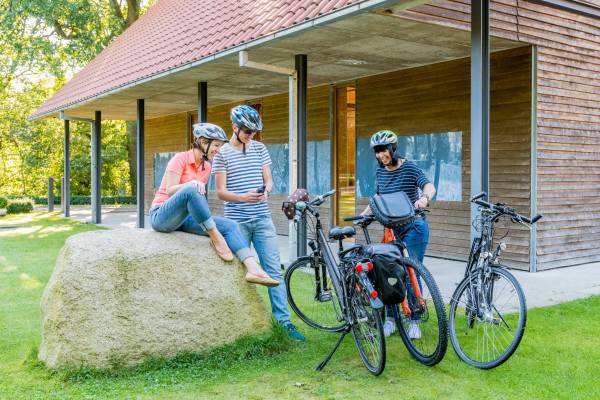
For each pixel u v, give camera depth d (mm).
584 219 8781
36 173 31375
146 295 4191
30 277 7684
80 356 4008
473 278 4539
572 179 8602
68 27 22875
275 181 13156
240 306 4508
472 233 5863
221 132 4578
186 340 4281
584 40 8703
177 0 16078
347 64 9234
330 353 4309
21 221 16031
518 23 7793
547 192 8258
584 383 3910
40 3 19422
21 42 20234
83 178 29422
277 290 5039
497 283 5270
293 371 4191
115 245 4238
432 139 9359
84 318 4027
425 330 4535
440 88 9172
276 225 13180
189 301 4309
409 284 4492
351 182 11273
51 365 4070
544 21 8125
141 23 17531
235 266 4555
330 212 11539
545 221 8258
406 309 4500
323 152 11727
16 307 6016
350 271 4344
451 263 8805
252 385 3936
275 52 8109
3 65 24922
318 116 11812
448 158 9125
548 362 4309
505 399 3666
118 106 14594
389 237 4945
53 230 13664
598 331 5059
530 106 8078
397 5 5660
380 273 4082
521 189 8219
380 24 6512
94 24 22047
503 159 8445
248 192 4953
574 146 8609
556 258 8422
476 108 5914
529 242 8125
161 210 4414
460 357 4363
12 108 28328
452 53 8344
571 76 8539
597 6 7137
